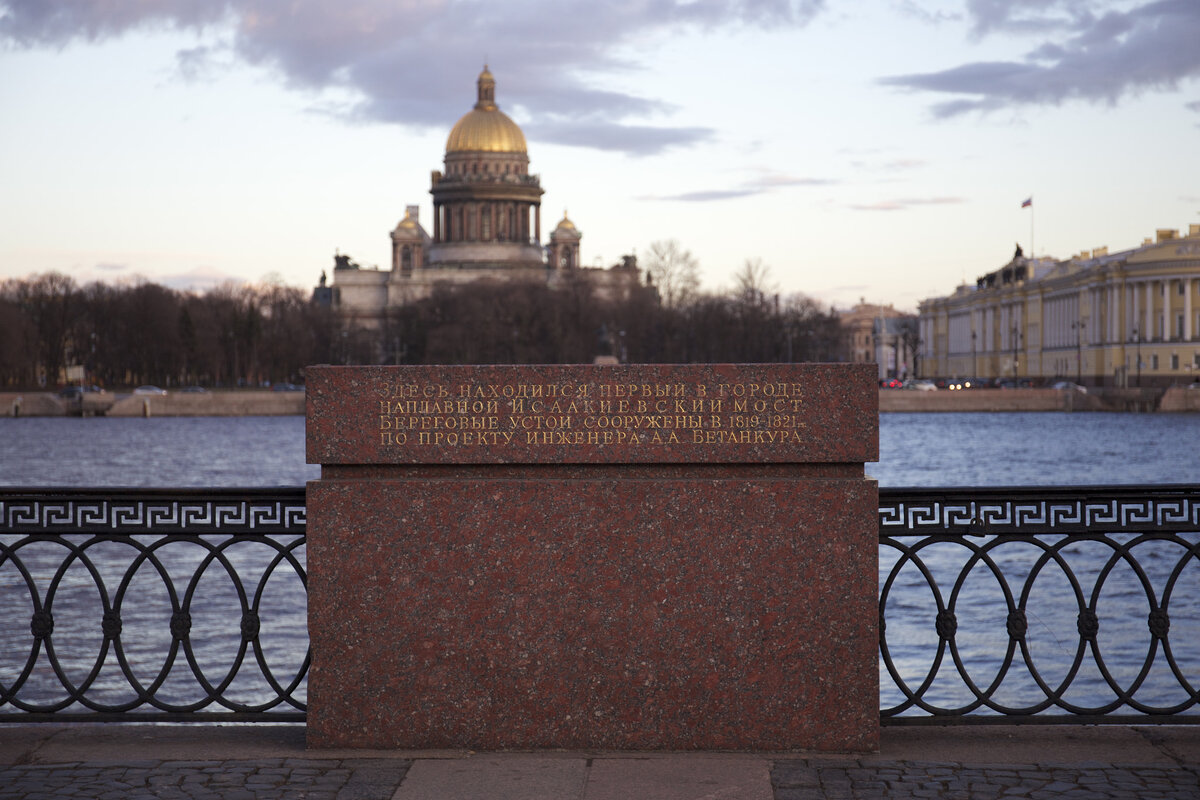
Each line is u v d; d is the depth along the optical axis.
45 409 162.00
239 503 9.26
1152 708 9.41
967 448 98.94
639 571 8.43
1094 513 9.25
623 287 196.75
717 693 8.46
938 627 9.39
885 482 71.75
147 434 126.12
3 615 26.98
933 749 8.79
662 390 8.38
